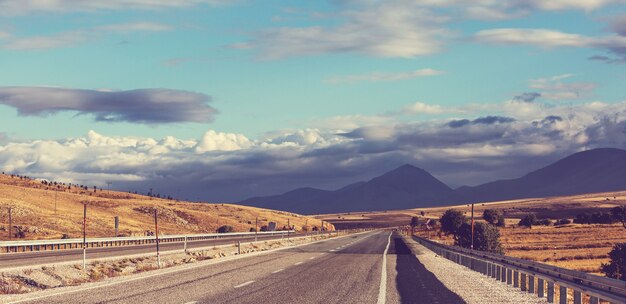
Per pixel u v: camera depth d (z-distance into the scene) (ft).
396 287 70.18
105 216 493.77
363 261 125.70
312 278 80.89
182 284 69.36
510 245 363.35
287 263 114.73
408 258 144.77
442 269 108.27
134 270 106.22
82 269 100.73
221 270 93.81
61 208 492.54
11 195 496.64
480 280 85.15
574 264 236.22
